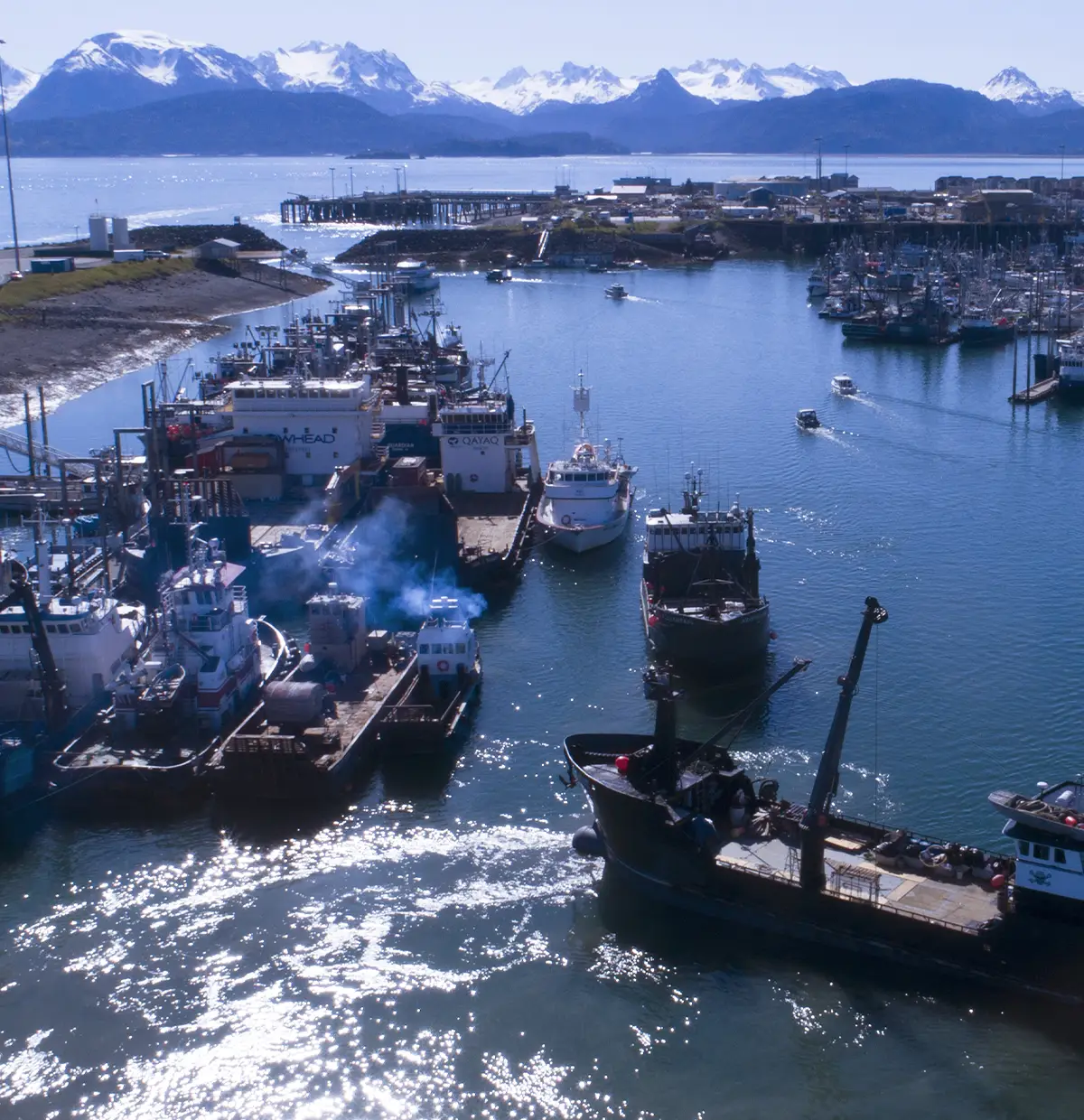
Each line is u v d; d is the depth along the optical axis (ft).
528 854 237.04
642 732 281.74
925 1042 189.88
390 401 513.45
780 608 352.90
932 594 362.53
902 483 491.31
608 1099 179.63
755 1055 188.03
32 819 250.16
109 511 406.00
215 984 203.00
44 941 213.25
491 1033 192.24
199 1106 179.01
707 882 216.13
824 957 208.44
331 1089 181.98
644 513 455.22
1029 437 577.43
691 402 654.53
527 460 528.63
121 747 263.29
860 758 266.16
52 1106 178.81
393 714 270.87
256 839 242.58
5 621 274.98
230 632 284.61
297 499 435.12
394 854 237.04
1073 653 318.24
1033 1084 182.09
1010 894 195.83
